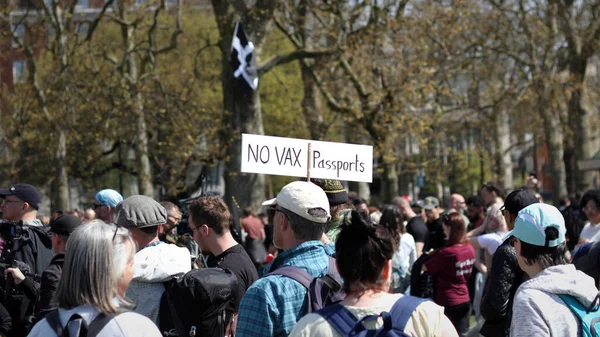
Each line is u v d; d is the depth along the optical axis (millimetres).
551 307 4125
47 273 5977
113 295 3537
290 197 4621
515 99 34250
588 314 4145
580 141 37719
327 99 29109
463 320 9523
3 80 37719
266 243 18453
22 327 7188
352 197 13422
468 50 32031
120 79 30391
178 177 32719
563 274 4234
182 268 5195
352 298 3621
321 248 4613
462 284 9539
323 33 27375
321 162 5938
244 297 4398
